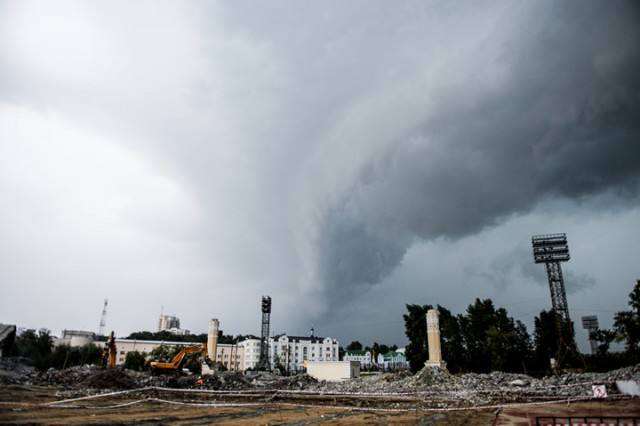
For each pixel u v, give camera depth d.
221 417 27.61
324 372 80.88
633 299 59.81
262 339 102.88
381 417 27.77
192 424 24.05
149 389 45.66
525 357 79.75
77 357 83.94
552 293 82.81
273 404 36.78
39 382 46.31
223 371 73.44
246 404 36.44
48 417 24.41
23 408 27.97
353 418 27.33
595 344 88.25
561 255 84.12
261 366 100.44
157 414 28.33
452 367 79.94
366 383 62.34
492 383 51.94
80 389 43.34
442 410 30.72
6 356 62.62
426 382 55.47
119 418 25.38
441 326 81.19
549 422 21.34
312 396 42.16
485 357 79.81
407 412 30.44
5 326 64.38
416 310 82.50
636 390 33.62
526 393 38.81
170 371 62.09
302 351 176.62
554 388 41.06
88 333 134.00
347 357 188.75
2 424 21.06
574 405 29.55
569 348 75.88
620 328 61.28
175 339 174.50
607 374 50.28
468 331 83.25
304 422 25.45
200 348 68.56
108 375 48.44
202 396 43.16
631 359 60.28
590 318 99.25
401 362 179.38
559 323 78.62
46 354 80.56
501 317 83.88
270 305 105.19
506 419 23.83
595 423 19.89
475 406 32.56
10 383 41.75
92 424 21.86
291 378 65.62
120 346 133.50
